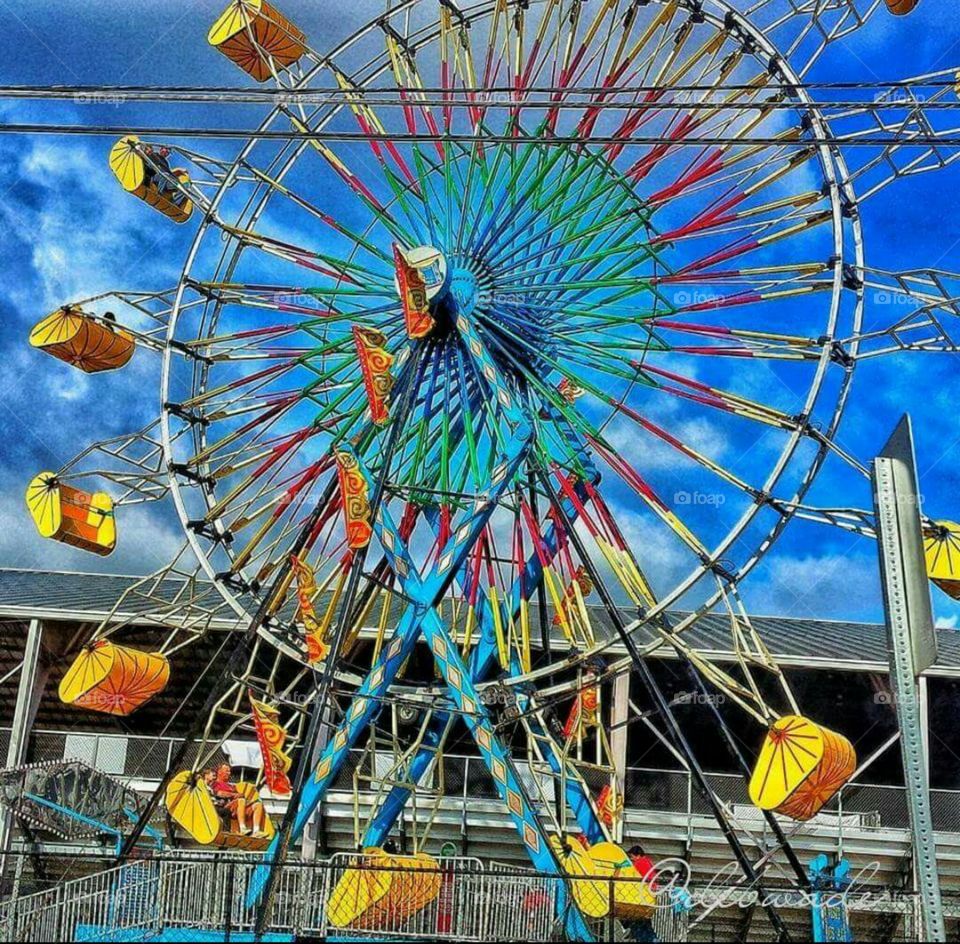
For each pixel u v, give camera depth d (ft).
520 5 87.45
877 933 74.43
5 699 112.47
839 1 82.64
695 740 116.67
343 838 100.01
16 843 89.86
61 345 86.12
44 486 86.38
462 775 103.09
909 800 31.81
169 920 61.77
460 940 58.34
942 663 101.24
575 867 65.98
